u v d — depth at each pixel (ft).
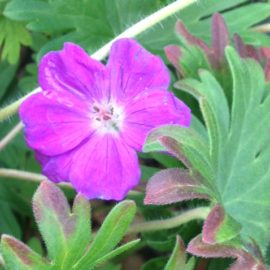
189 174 0.29
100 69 0.33
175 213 0.40
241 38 0.42
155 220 0.38
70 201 0.42
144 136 0.32
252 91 0.35
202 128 0.37
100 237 0.27
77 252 0.27
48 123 0.32
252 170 0.34
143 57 0.33
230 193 0.33
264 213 0.33
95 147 0.32
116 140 0.33
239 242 0.29
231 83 0.40
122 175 0.32
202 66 0.40
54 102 0.32
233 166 0.34
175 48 0.39
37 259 0.26
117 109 0.33
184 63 0.39
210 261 0.37
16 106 0.37
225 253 0.28
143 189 0.39
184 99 0.40
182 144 0.29
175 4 0.38
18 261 0.25
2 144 0.42
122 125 0.33
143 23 0.38
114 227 0.27
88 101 0.33
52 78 0.32
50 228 0.26
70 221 0.27
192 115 0.37
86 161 0.32
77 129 0.32
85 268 0.28
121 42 0.33
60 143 0.32
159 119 0.32
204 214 0.34
